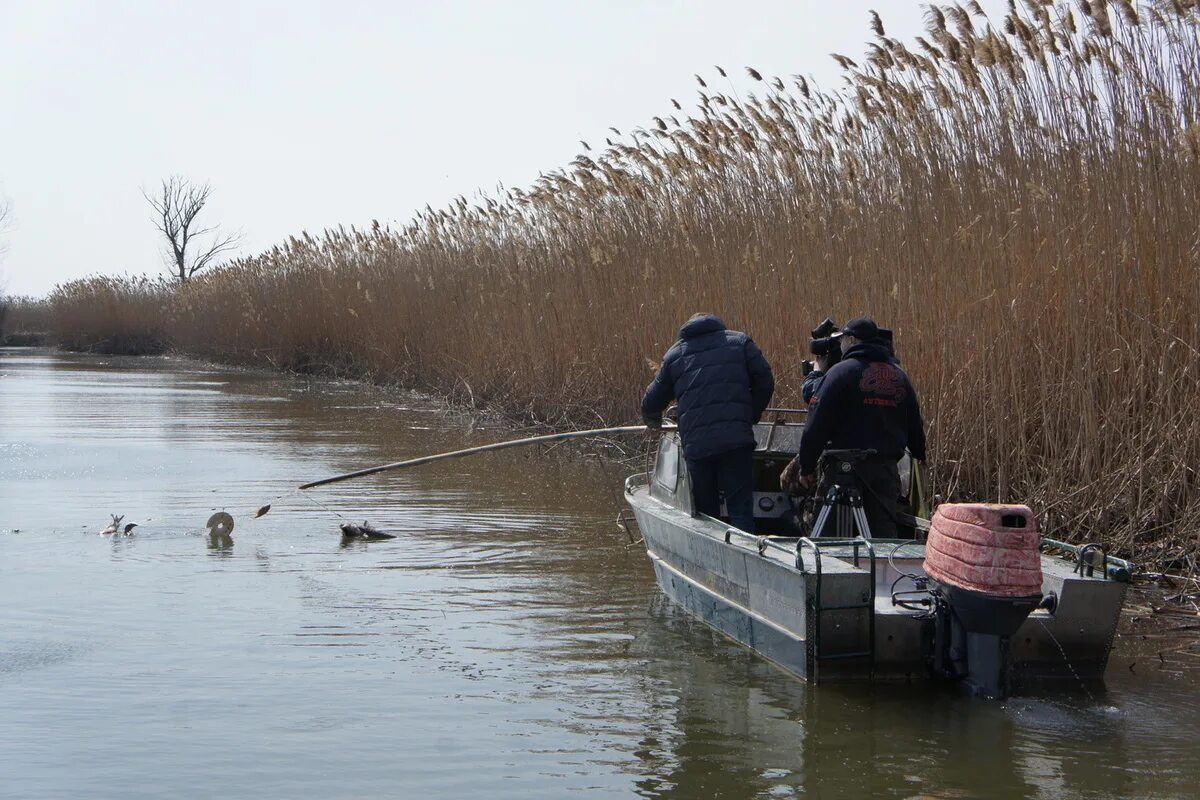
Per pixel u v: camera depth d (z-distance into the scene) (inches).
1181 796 212.5
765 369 338.0
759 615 292.4
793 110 539.2
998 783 218.4
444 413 917.8
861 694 266.2
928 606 273.0
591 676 281.6
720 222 585.9
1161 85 395.9
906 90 466.6
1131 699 264.4
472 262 961.5
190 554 415.8
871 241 471.2
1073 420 392.8
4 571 387.5
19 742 238.7
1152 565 370.9
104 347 2076.8
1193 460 371.6
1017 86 431.2
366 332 1224.2
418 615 335.6
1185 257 379.2
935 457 425.4
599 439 701.3
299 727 247.9
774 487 370.9
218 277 1721.2
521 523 476.4
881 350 316.5
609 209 711.1
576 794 214.2
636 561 407.5
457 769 225.9
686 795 213.5
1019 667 269.9
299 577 381.1
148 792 215.0
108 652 298.7
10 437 753.0
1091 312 392.8
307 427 820.6
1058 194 409.4
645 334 648.4
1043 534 391.5
